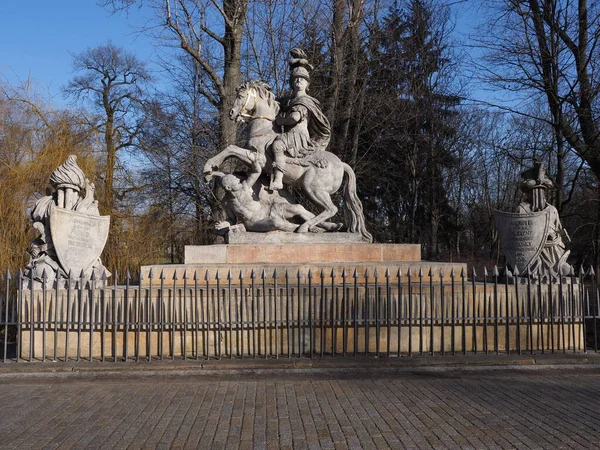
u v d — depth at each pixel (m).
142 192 22.66
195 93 23.48
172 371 8.05
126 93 27.77
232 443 5.17
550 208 10.65
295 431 5.49
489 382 7.50
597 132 17.44
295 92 11.18
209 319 8.59
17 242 14.48
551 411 6.15
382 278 9.72
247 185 10.57
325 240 10.57
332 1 21.55
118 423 5.77
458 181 32.91
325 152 11.01
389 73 27.08
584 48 17.20
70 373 7.96
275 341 8.73
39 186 15.63
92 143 18.52
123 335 8.78
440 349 9.04
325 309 8.90
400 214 30.36
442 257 33.91
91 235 9.82
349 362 8.29
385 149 27.59
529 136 26.11
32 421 5.85
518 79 18.23
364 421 5.80
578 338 9.39
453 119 29.72
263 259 10.02
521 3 17.89
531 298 9.34
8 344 11.57
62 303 8.78
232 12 19.00
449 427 5.59
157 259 20.70
